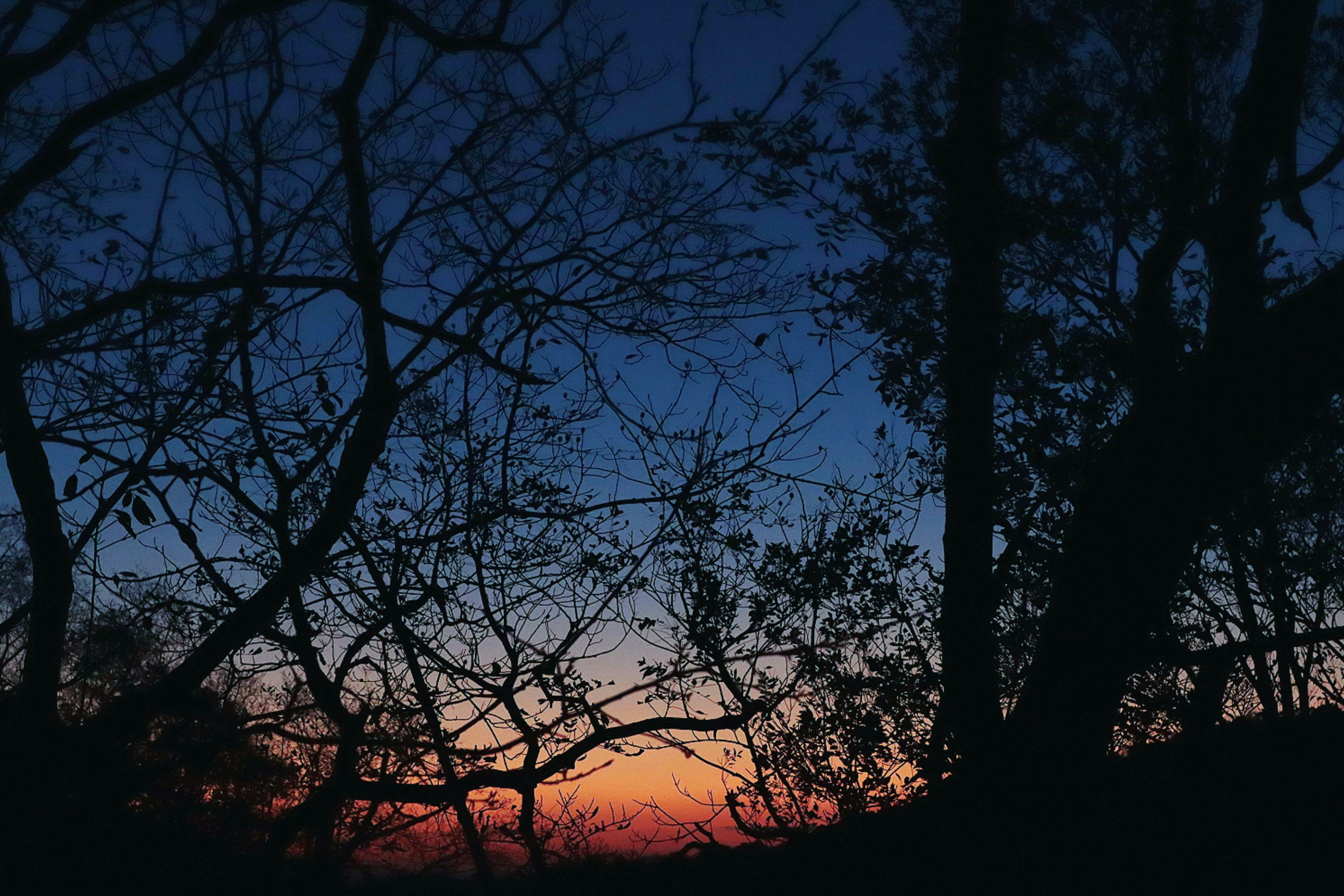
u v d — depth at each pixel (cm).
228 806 414
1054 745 491
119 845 376
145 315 428
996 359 573
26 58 352
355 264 439
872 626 627
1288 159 625
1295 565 642
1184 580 650
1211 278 659
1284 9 591
